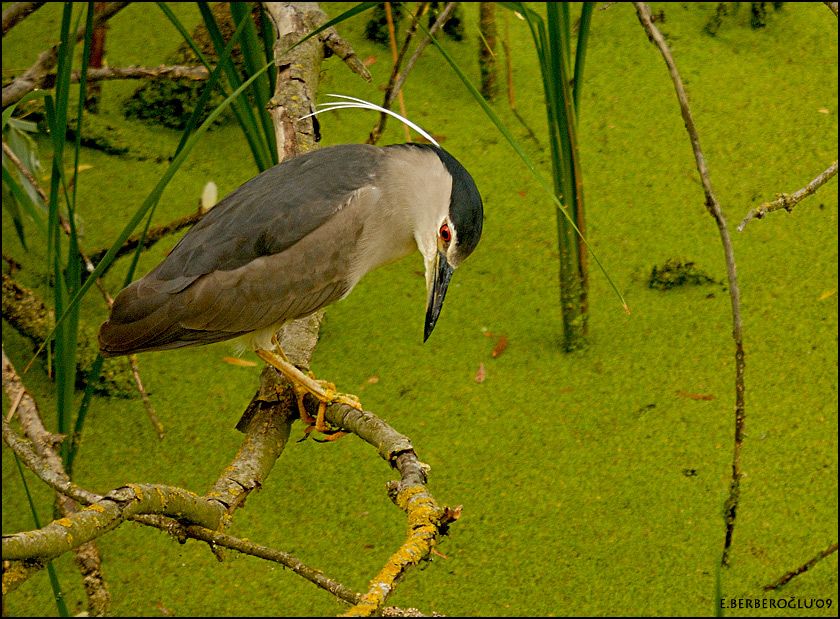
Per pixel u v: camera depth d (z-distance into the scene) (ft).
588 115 39.86
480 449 29.78
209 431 30.60
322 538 28.09
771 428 29.99
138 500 14.33
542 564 27.30
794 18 43.91
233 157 38.99
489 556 27.53
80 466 29.55
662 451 29.63
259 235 21.20
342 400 19.93
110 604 26.40
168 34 43.39
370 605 12.91
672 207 36.24
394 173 22.63
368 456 30.27
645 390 31.22
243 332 21.35
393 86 26.53
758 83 40.96
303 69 24.99
